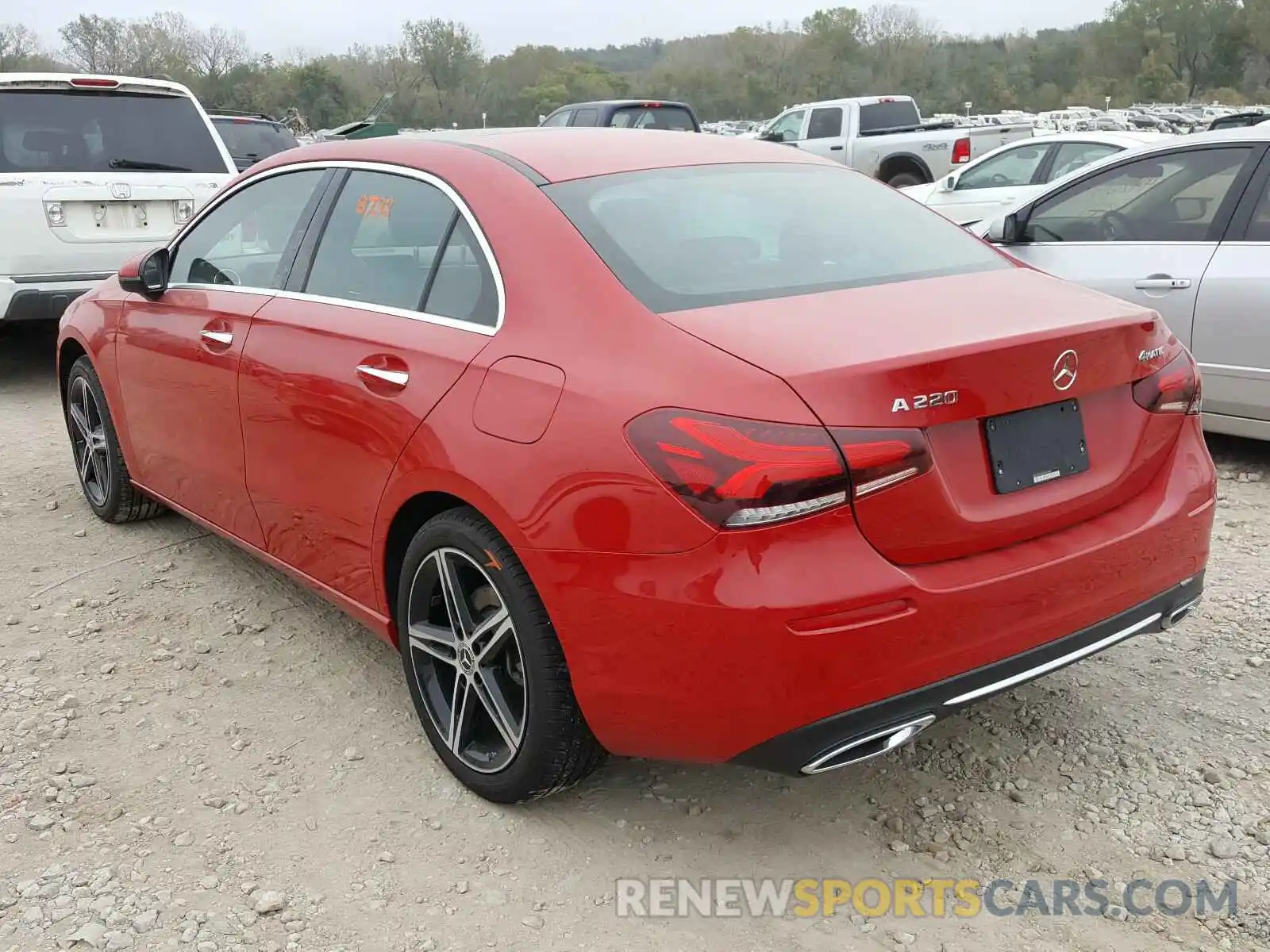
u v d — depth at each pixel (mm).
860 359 2340
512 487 2594
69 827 2910
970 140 16750
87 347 4770
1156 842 2793
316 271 3527
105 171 7488
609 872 2740
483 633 2855
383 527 3090
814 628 2275
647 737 2525
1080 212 5961
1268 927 2494
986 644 2459
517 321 2768
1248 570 4367
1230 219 5363
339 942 2504
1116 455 2766
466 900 2645
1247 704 3395
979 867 2729
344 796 3053
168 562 4668
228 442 3816
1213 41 100188
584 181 3039
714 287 2729
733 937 2518
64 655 3863
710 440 2297
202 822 2939
